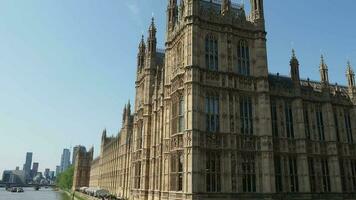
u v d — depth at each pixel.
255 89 43.47
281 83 49.19
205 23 42.59
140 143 63.94
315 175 45.88
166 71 49.12
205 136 38.75
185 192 37.00
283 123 45.59
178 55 45.78
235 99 41.75
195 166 36.84
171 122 44.25
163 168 46.38
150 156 56.75
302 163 44.62
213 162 38.66
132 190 64.81
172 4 51.06
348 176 48.72
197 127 38.06
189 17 41.75
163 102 50.91
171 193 41.56
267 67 44.41
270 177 40.34
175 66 46.38
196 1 42.31
